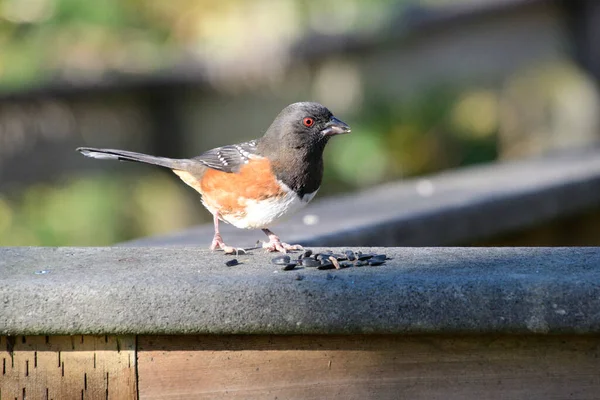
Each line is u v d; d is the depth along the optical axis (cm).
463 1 1727
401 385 527
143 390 534
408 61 1694
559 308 503
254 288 516
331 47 1627
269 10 1977
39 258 601
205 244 852
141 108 1577
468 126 2211
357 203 1091
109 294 519
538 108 2195
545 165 1373
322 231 886
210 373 532
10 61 1856
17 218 1970
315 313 514
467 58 1708
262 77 1605
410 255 598
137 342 533
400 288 510
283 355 530
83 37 1919
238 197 828
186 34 2017
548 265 552
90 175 1568
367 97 1748
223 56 1633
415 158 2116
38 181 1533
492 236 1077
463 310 507
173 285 518
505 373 521
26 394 536
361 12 1841
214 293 517
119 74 1552
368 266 564
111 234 1989
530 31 1719
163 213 2019
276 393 531
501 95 2212
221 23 1984
